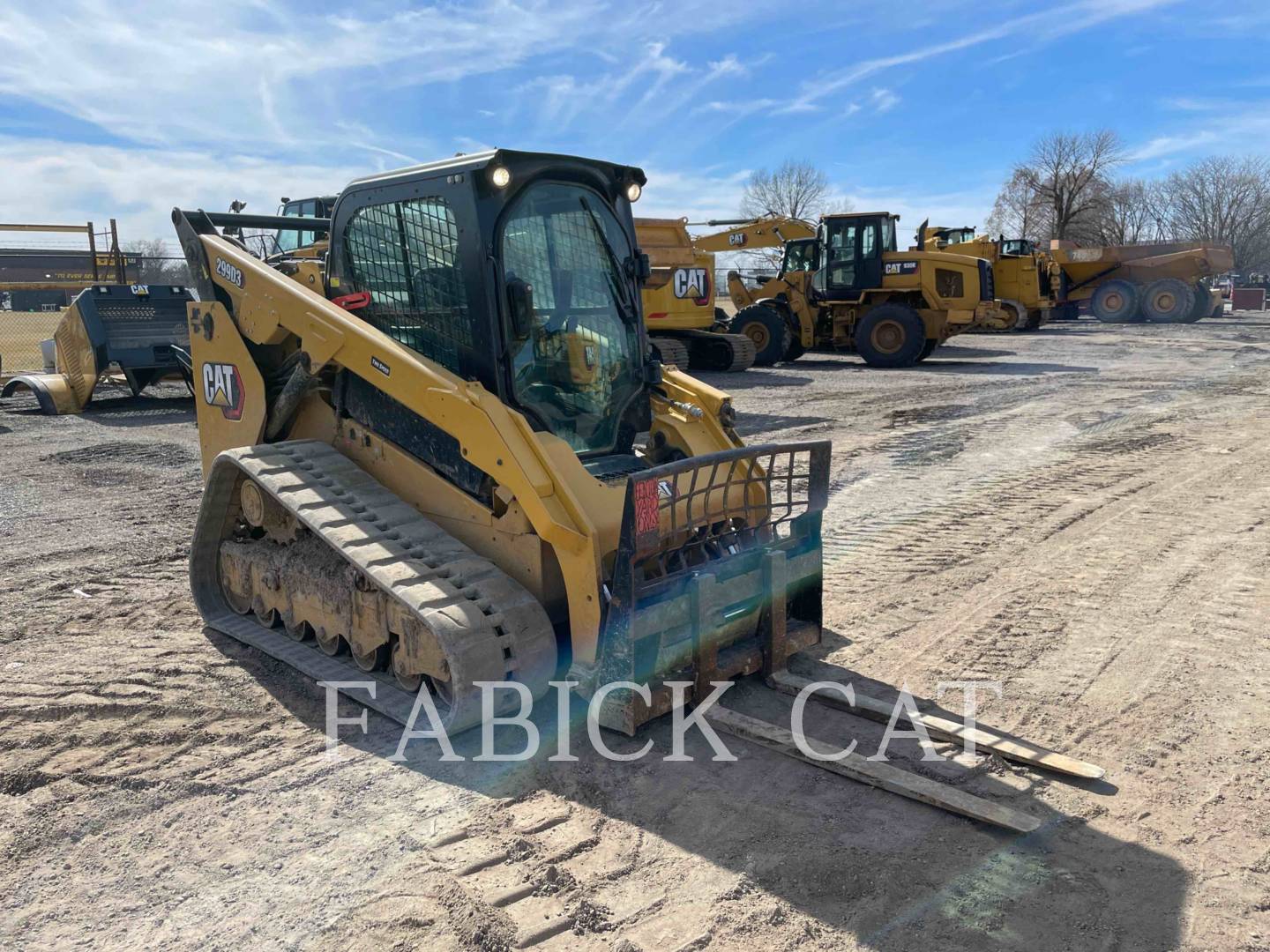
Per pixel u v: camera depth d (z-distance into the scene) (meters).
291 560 4.72
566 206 4.46
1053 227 59.31
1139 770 3.67
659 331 16.98
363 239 4.75
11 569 6.30
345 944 2.70
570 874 3.02
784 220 22.16
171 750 3.87
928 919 2.80
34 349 23.25
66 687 4.45
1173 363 18.84
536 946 2.69
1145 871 3.04
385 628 4.18
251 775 3.66
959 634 5.08
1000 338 25.61
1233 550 6.46
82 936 2.75
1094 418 12.14
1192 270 29.80
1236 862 3.08
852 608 5.49
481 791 3.55
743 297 22.72
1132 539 6.77
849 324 20.12
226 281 5.20
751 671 4.39
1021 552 6.54
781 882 2.98
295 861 3.11
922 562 6.36
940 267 18.91
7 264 44.75
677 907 2.86
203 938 2.73
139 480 9.10
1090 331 27.78
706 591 4.01
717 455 3.96
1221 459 9.45
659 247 16.45
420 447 4.48
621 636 3.78
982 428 11.48
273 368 5.20
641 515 3.68
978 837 3.23
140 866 3.09
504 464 3.93
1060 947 2.68
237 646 4.95
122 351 13.11
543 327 4.35
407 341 4.58
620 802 3.46
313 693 4.38
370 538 4.15
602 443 4.59
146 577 6.14
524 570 4.12
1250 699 4.26
